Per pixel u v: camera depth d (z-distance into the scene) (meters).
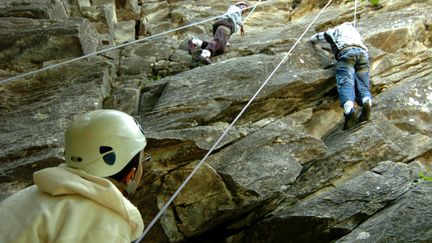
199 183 4.37
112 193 1.68
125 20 9.39
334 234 3.92
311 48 6.29
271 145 4.72
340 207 4.08
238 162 4.54
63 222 1.62
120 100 5.54
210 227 4.38
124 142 1.86
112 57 6.89
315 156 4.76
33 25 6.67
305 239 4.04
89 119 1.88
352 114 5.10
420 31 6.65
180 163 4.50
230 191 4.36
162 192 4.38
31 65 6.16
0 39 6.14
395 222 3.60
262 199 4.30
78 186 1.68
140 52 7.14
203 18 9.03
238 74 5.59
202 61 6.45
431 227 3.45
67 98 5.38
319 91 5.58
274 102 5.31
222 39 6.71
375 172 4.45
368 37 6.50
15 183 4.22
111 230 1.63
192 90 5.47
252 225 4.42
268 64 5.75
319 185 4.54
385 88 5.88
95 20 8.10
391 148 4.84
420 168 4.57
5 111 5.36
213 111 5.08
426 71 6.06
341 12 7.83
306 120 5.38
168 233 4.29
